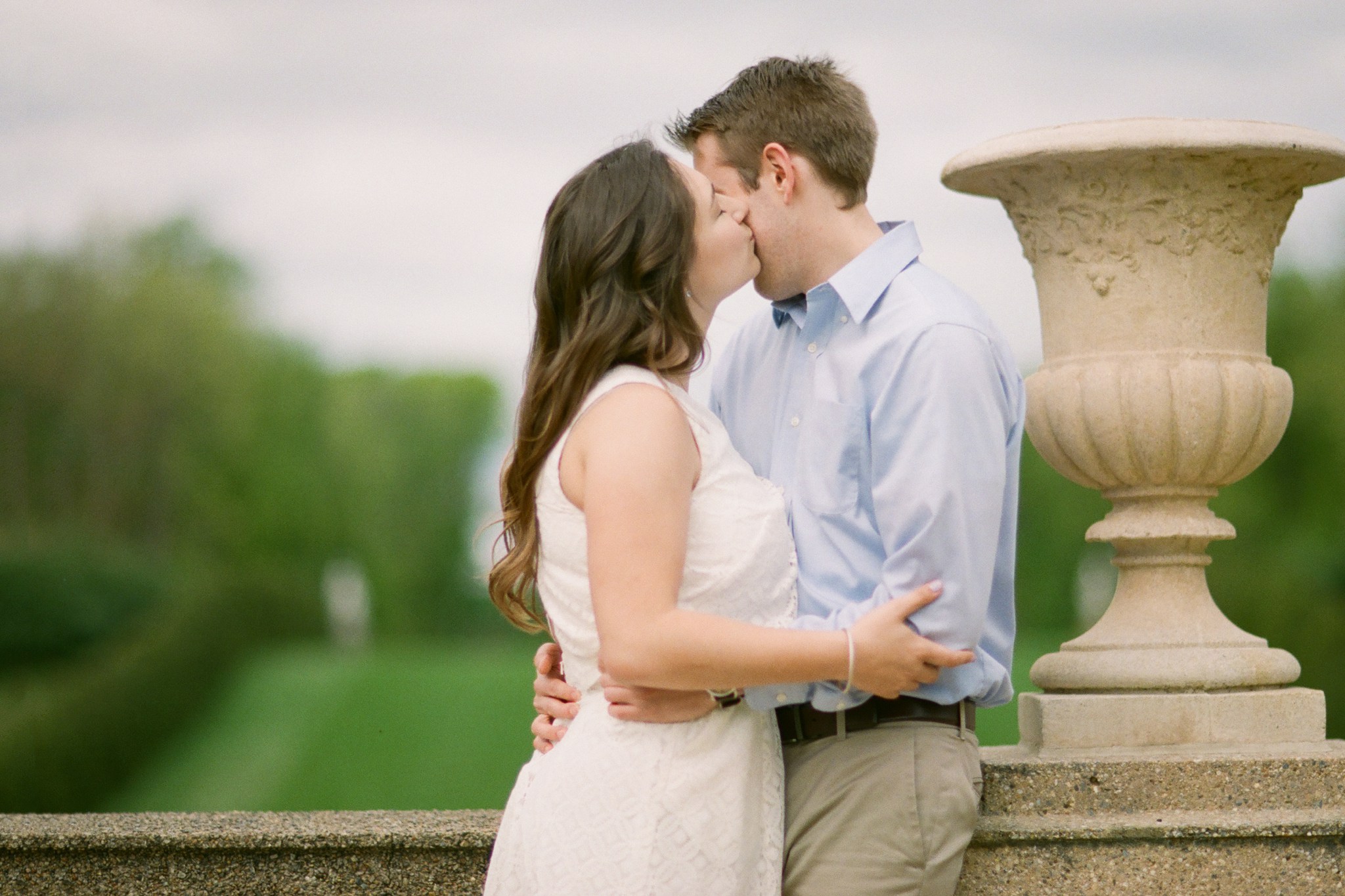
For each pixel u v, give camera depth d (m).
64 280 35.19
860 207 2.61
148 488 36.84
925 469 2.27
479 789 23.22
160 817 3.01
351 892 2.82
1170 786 2.76
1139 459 3.05
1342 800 2.77
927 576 2.25
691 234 2.37
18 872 2.83
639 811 2.21
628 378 2.24
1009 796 2.76
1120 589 3.17
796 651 2.14
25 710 24.23
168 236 40.03
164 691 28.95
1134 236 3.01
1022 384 2.51
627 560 2.11
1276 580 19.00
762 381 2.73
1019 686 22.55
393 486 51.97
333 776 25.05
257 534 44.16
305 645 45.84
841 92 2.57
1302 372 20.59
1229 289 3.05
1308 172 3.02
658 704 2.25
